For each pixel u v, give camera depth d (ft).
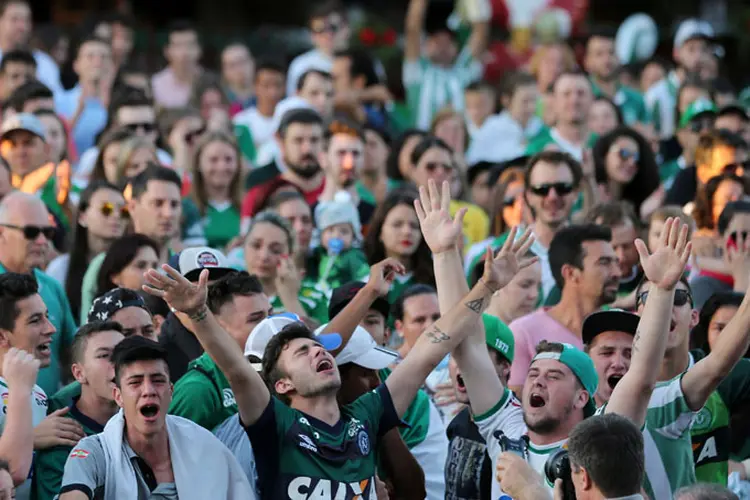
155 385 70.28
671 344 77.66
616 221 107.04
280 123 128.67
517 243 75.51
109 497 69.10
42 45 179.22
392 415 72.69
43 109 130.31
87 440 70.38
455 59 190.19
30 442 71.67
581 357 73.97
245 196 127.03
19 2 167.63
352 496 69.21
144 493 69.51
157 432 70.23
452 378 81.76
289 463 68.95
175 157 138.92
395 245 107.14
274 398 70.03
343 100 152.46
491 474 78.07
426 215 77.46
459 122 149.07
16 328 81.10
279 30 246.06
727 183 111.55
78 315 104.63
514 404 76.74
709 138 121.90
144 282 95.86
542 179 108.27
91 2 232.53
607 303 94.27
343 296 89.35
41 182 117.70
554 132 142.51
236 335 79.71
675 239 70.33
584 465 61.41
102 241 106.52
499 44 205.05
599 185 128.36
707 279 102.06
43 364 82.38
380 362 76.95
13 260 97.40
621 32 212.43
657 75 177.68
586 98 141.28
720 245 103.04
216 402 76.33
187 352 84.69
